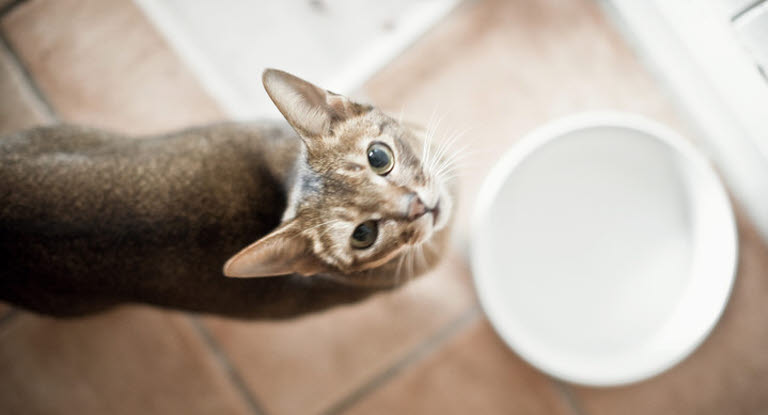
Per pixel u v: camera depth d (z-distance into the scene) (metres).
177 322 0.59
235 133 0.48
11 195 0.45
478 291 0.54
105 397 0.59
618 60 0.57
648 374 0.53
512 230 0.56
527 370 0.57
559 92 0.58
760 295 0.56
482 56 0.58
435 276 0.58
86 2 0.59
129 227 0.45
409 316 0.58
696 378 0.57
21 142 0.48
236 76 0.59
